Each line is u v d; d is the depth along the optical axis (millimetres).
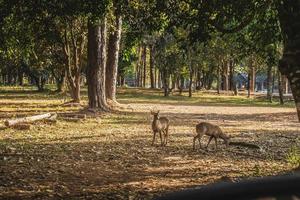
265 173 12852
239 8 10766
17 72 95562
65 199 9805
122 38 45844
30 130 22297
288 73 10172
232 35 13930
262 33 12648
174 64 67250
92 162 14367
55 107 38938
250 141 20406
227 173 12961
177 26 12164
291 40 10195
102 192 10453
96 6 12562
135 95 66250
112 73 38000
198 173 12961
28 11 12992
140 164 14211
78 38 43000
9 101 47844
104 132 22281
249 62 69438
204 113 38406
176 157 15672
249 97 69938
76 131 22406
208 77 99438
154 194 10289
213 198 1920
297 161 14281
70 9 12578
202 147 18047
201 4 11055
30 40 20125
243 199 1928
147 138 20391
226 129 25656
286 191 1934
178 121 29844
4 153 15609
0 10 12898
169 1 12078
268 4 11258
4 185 10977
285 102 61531
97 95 33219
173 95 69812
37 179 11742
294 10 10133
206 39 11508
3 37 17406
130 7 14016
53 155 15430
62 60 54500
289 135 23172
